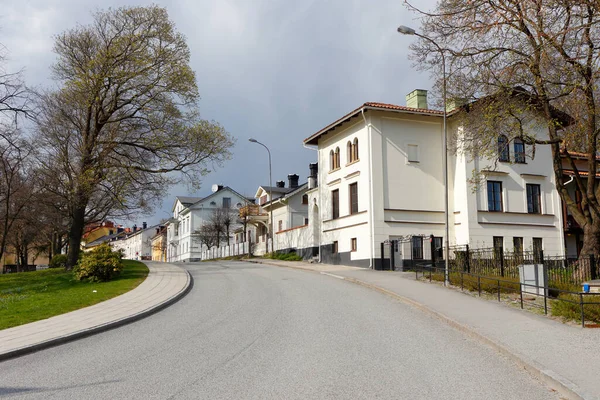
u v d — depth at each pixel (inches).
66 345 405.1
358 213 1179.3
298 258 1481.3
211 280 893.8
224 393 254.8
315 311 529.7
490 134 744.3
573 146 777.6
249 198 2780.5
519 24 656.4
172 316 531.2
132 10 1094.4
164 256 3693.4
